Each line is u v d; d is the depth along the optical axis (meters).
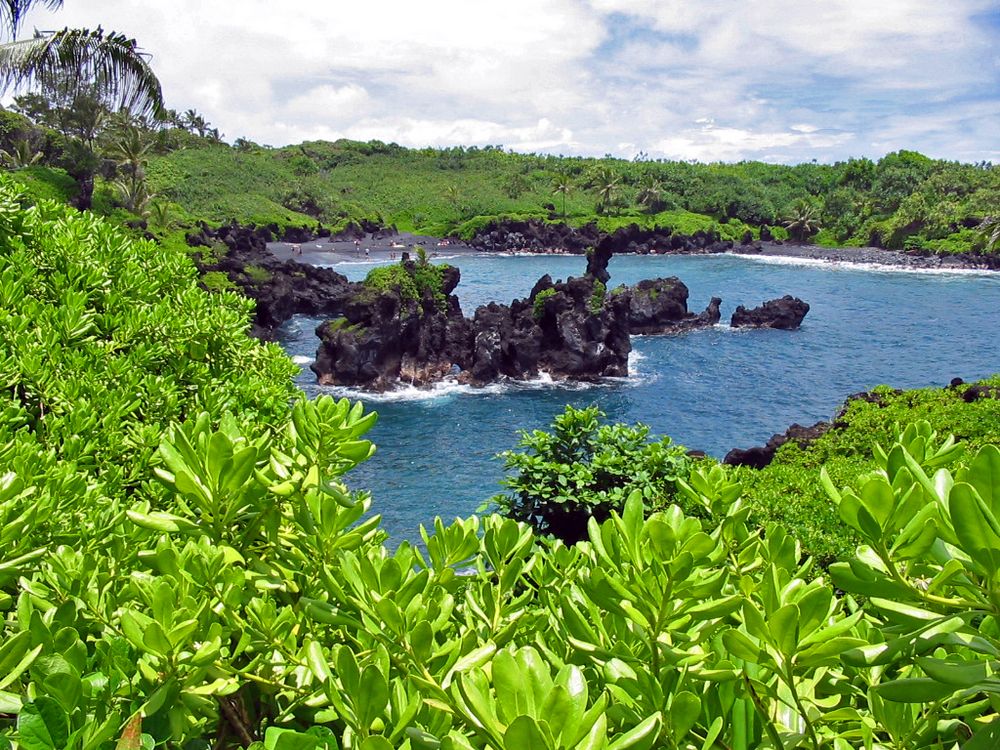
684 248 114.75
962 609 1.54
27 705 1.48
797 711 1.77
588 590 2.05
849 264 96.56
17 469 3.20
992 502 1.31
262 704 2.23
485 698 1.50
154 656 1.89
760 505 7.93
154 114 12.41
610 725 1.86
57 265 6.25
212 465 2.17
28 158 61.09
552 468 9.98
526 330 43.16
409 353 42.41
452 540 2.35
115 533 2.86
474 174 154.88
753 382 41.91
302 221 117.12
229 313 6.24
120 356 5.47
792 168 152.12
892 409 13.07
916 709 1.83
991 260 89.38
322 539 2.34
